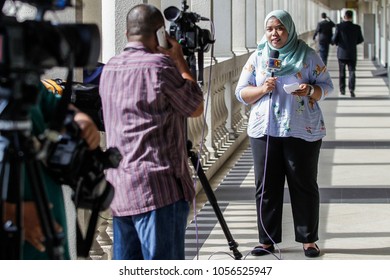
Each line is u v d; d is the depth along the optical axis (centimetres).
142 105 668
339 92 3338
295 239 1044
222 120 1836
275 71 989
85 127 532
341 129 2272
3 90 441
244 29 2270
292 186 1019
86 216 865
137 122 669
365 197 1403
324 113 2648
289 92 969
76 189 538
